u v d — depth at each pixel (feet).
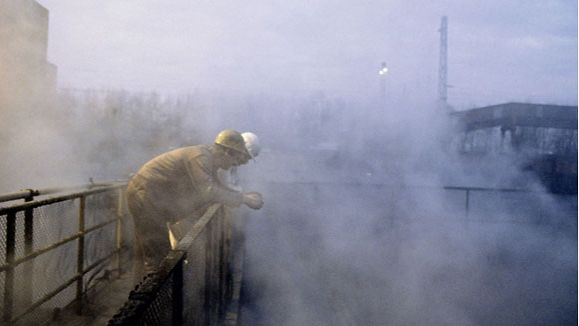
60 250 13.70
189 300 7.89
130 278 15.88
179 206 12.69
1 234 9.45
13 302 10.50
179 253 6.73
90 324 11.96
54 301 13.42
